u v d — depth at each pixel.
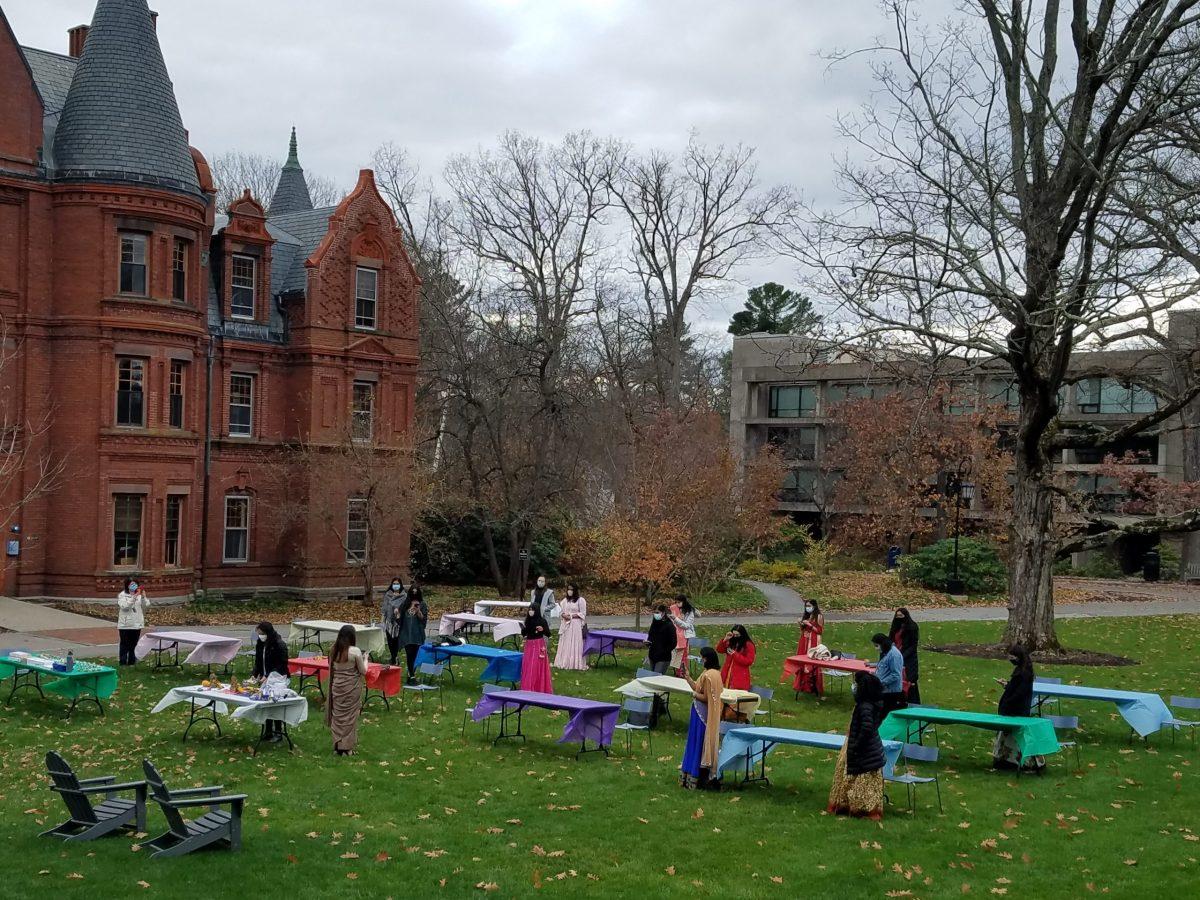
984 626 37.25
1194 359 30.69
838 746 15.40
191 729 19.27
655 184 57.53
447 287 56.84
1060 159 25.91
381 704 21.91
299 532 41.47
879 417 54.78
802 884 12.22
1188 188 22.39
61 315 35.34
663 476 43.09
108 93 36.19
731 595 45.78
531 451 49.03
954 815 14.95
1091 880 12.41
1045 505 30.52
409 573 44.59
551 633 34.03
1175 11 21.84
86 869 11.95
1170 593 52.28
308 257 41.69
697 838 13.77
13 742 18.00
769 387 71.62
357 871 12.26
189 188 36.88
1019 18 26.91
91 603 35.12
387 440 43.00
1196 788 16.47
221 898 11.29
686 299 58.56
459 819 14.40
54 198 35.41
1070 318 22.84
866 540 58.44
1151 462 62.88
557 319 51.09
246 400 41.25
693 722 16.28
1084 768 17.72
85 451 35.41
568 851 13.21
